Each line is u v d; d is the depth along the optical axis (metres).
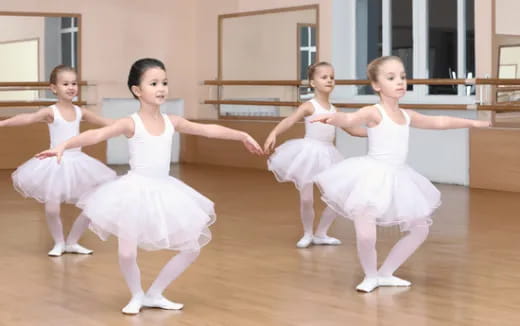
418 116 3.74
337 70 8.97
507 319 3.12
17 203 6.68
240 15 9.94
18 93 9.66
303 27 9.19
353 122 3.56
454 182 7.86
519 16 7.14
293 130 9.25
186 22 10.59
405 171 3.65
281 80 9.42
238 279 3.88
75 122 4.68
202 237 3.36
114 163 10.30
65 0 9.86
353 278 3.89
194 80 10.66
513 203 6.50
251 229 5.35
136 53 10.32
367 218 3.56
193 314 3.25
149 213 3.19
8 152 9.67
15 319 3.21
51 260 4.39
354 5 8.93
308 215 4.75
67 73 4.64
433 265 4.16
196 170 9.50
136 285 3.31
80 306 3.41
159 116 3.39
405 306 3.34
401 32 8.57
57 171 4.49
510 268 4.08
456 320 3.11
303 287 3.71
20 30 9.65
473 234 5.08
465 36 8.01
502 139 7.36
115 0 10.15
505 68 7.34
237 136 3.45
